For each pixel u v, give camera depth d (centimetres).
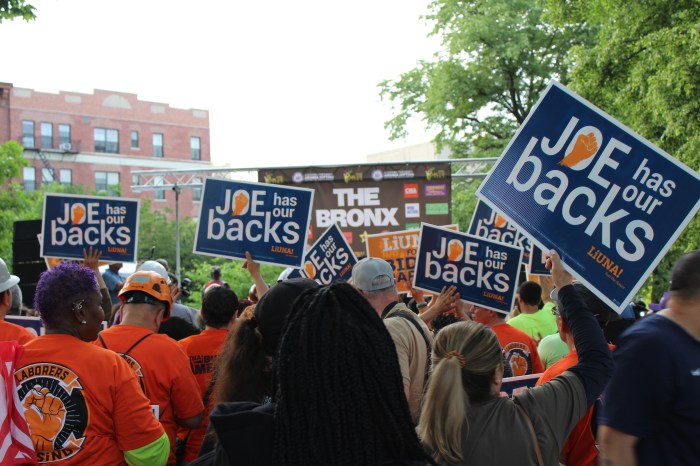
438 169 1672
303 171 1677
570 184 345
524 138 354
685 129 1322
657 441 259
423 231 591
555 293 346
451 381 263
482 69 2412
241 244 654
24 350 304
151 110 4906
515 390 429
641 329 265
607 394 266
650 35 1357
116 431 307
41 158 4506
